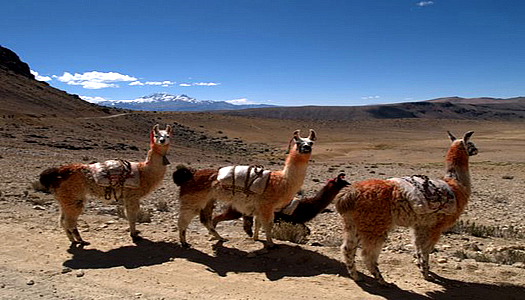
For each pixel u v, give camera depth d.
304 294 3.79
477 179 17.73
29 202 7.61
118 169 5.07
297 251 4.96
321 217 8.14
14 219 6.16
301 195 10.87
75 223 5.11
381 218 3.95
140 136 46.28
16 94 52.34
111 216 7.00
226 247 5.20
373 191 3.96
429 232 4.13
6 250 4.77
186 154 32.88
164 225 6.58
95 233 5.70
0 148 19.30
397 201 3.94
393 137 86.12
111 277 4.11
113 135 39.66
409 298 3.74
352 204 3.99
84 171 5.04
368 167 25.69
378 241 3.98
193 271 4.36
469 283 4.15
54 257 4.66
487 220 8.41
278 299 3.67
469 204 10.35
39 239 5.25
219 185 4.85
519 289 4.01
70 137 30.52
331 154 48.03
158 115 72.62
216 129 70.75
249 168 4.82
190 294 3.75
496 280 4.25
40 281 3.93
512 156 38.31
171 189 10.76
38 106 50.78
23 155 17.53
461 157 4.25
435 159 39.22
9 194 8.19
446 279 4.24
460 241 6.45
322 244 5.86
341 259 4.79
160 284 3.97
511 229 7.29
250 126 79.94
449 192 3.96
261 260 4.73
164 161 5.31
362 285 4.03
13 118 35.03
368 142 71.38
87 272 4.23
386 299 3.71
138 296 3.65
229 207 5.82
